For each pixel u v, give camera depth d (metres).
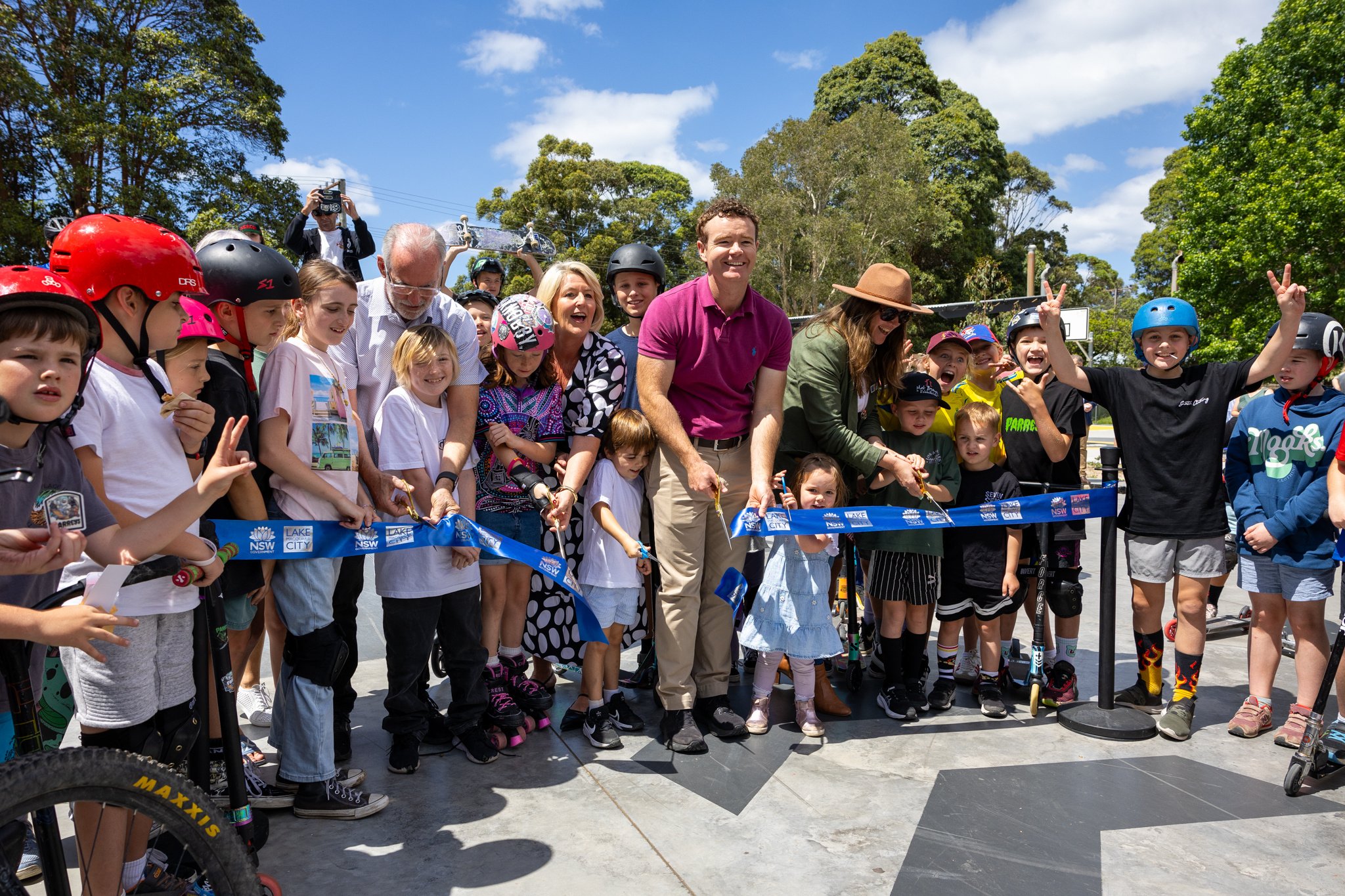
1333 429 3.01
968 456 3.59
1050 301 3.39
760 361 3.17
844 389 3.46
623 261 3.76
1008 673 3.82
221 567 1.82
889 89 41.97
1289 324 3.02
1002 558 3.49
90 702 1.81
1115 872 2.21
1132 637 4.72
